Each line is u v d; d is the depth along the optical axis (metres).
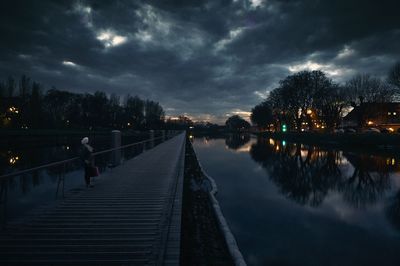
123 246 4.93
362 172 20.45
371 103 50.72
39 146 39.47
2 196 5.66
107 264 4.35
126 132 68.12
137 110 95.50
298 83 58.62
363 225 9.70
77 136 51.34
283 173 20.72
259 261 7.05
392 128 59.34
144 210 6.85
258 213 10.99
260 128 116.62
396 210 11.47
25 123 54.03
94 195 8.18
